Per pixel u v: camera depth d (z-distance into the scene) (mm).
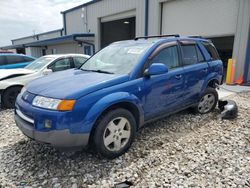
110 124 3232
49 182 2826
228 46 17125
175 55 4320
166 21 13375
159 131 4352
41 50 28922
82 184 2785
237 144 3771
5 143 3949
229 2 10477
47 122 2855
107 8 17297
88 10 19453
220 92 8359
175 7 12797
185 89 4457
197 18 11867
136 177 2906
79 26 21219
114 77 3395
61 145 2906
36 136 2949
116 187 2686
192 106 4918
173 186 2709
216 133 4234
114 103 3189
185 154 3457
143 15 14375
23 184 2793
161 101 3979
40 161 3305
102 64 4102
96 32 18984
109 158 3293
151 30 14062
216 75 5254
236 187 2672
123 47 4305
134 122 3535
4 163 3271
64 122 2834
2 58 9211
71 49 22766
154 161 3271
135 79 3541
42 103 2975
